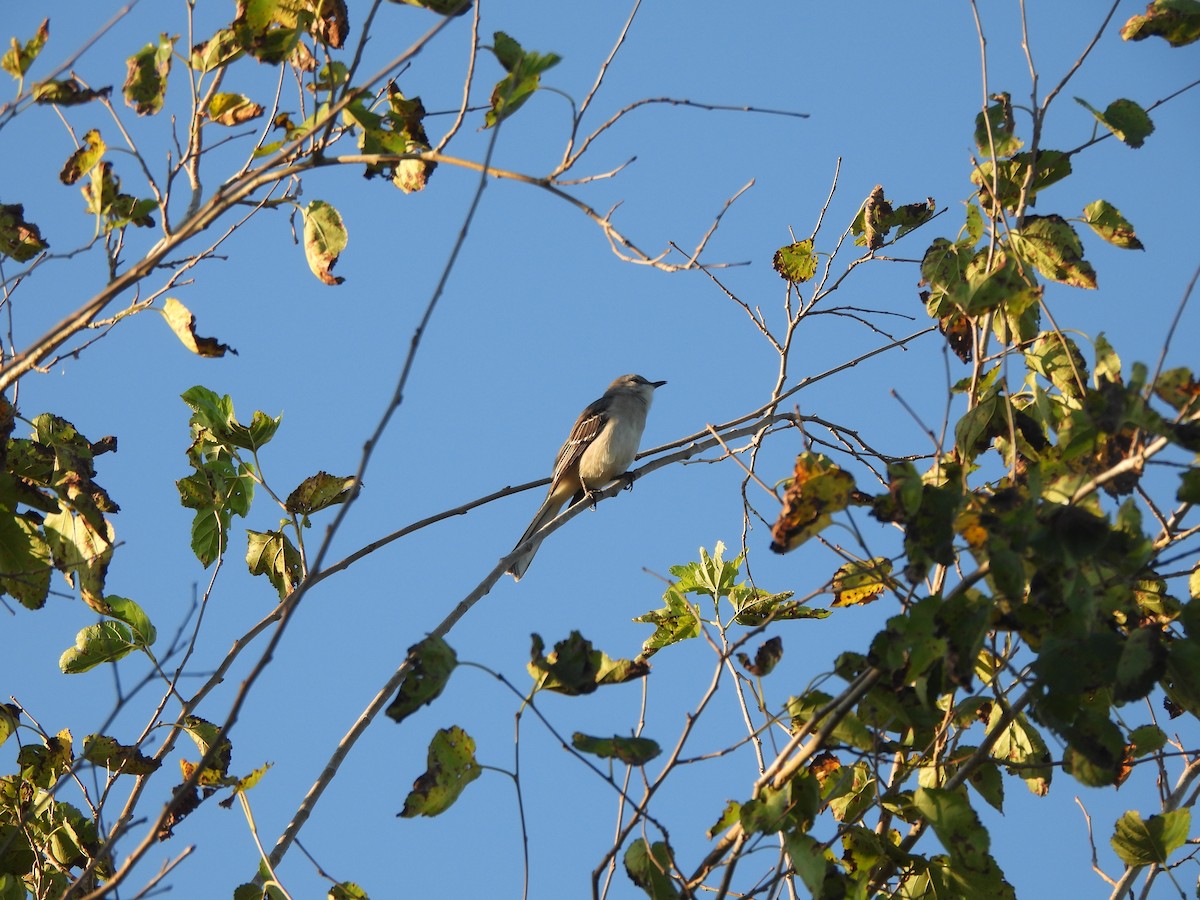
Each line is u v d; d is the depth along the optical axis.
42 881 10.01
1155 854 8.88
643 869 8.12
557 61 9.11
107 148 9.20
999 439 9.83
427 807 7.85
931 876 8.73
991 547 7.48
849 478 7.91
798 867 7.61
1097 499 7.91
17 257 9.97
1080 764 8.19
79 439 11.05
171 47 9.45
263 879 8.79
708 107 8.35
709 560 11.51
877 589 9.80
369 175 9.93
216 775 10.19
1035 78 10.01
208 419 11.84
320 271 9.78
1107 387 7.95
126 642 10.80
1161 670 7.54
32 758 10.52
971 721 9.20
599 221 7.93
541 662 8.03
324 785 9.43
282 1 9.45
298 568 11.92
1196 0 10.32
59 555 10.15
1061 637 7.70
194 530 11.69
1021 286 8.90
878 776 8.39
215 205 8.54
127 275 8.38
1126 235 10.01
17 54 9.12
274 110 9.62
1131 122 10.24
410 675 7.70
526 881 7.77
